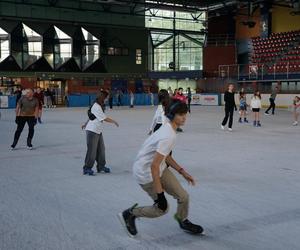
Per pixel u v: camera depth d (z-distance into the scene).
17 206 6.33
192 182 4.82
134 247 4.68
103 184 7.71
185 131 16.92
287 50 38.81
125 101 42.31
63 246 4.73
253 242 4.81
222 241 4.84
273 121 22.14
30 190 7.30
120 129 17.69
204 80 44.53
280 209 6.11
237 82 40.50
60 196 6.89
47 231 5.23
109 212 6.02
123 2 43.47
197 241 4.84
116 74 47.53
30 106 11.98
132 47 48.66
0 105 36.78
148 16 48.09
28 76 42.88
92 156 8.48
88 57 46.00
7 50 41.84
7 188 7.44
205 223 5.48
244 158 10.48
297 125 19.77
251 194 6.97
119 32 47.81
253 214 5.87
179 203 4.84
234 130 17.41
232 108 17.16
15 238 4.98
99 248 4.66
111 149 12.02
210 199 6.65
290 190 7.25
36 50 43.19
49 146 12.71
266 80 37.12
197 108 36.19
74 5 44.97
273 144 13.12
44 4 43.41
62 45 44.53
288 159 10.36
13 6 42.12
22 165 9.65
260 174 8.56
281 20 42.31
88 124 8.52
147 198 6.74
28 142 12.07
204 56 46.97
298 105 19.95
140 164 4.54
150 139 4.50
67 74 44.72
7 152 11.55
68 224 5.50
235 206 6.26
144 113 29.14
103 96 8.54
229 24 47.22
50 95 38.16
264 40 41.72
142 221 5.53
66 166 9.52
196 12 48.62
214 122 21.31
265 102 36.28
